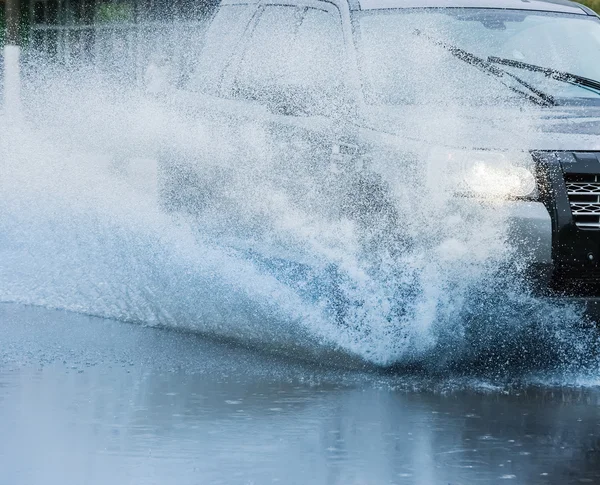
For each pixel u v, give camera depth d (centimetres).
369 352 990
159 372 965
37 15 3400
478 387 927
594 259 961
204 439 766
